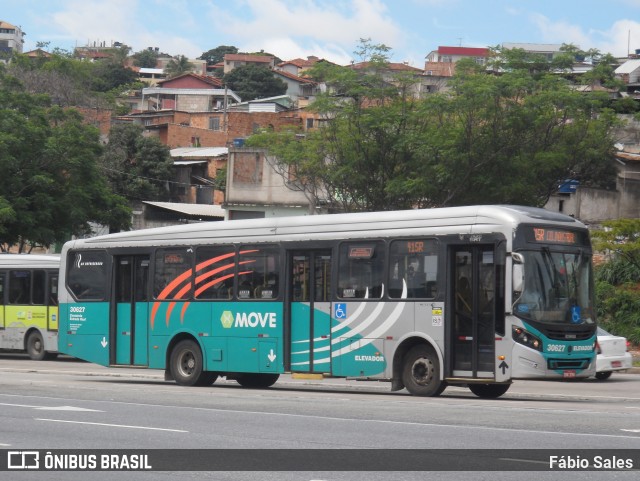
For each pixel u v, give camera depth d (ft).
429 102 136.36
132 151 286.25
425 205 139.74
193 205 242.17
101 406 65.26
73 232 179.32
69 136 177.06
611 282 147.13
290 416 58.13
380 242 76.33
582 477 36.73
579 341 71.05
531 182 136.46
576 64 149.38
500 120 134.51
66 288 96.27
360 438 47.80
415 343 74.59
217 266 85.66
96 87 520.83
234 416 58.39
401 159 140.46
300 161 151.94
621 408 64.03
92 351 93.76
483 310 71.00
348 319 77.25
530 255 70.18
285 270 81.15
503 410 61.87
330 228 79.25
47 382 89.86
